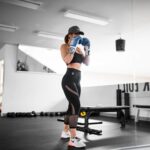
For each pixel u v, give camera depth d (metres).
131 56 8.52
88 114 3.68
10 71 6.99
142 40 6.39
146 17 4.61
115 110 4.14
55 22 4.96
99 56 8.62
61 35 5.94
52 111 7.52
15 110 6.94
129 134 3.36
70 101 2.42
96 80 10.39
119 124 4.70
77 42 2.41
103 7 4.16
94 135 3.27
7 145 2.50
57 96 7.67
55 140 2.80
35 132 3.52
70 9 4.27
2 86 7.04
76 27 2.56
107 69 10.88
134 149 2.41
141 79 12.47
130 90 5.91
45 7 4.17
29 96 7.20
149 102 5.38
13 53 7.11
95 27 5.26
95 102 7.03
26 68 7.21
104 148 2.34
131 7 4.14
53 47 7.36
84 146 2.37
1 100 7.08
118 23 4.99
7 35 6.05
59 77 7.76
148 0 3.83
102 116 6.57
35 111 7.24
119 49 5.58
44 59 7.56
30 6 4.10
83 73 9.99
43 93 7.43
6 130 3.74
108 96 6.60
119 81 11.54
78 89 2.46
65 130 2.90
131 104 5.82
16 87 7.02
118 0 3.86
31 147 2.39
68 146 2.40
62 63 7.82
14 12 4.39
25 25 5.19
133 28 5.33
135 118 5.20
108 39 6.33
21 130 3.74
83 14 4.46
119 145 2.50
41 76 7.46
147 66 10.59
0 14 4.49
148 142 2.67
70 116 2.42
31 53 7.34
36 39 6.42
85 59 2.57
